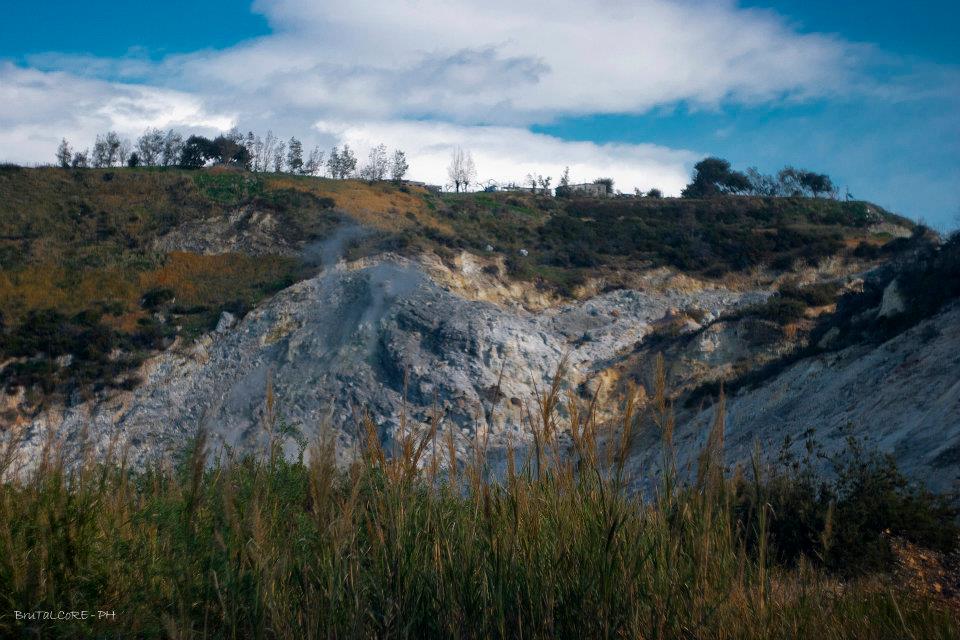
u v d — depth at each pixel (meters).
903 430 16.27
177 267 50.38
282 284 46.84
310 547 4.44
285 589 4.17
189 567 4.21
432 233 54.19
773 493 8.95
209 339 40.44
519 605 4.11
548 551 4.37
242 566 4.09
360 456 4.66
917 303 25.27
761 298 48.84
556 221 65.88
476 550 4.40
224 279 48.75
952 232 29.28
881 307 28.52
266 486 4.82
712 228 61.44
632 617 4.16
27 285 46.03
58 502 4.72
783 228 59.19
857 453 10.97
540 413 4.76
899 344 22.31
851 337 27.98
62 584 4.36
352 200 63.56
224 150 85.69
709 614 4.25
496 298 47.81
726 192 91.62
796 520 8.48
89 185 64.81
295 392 33.56
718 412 4.69
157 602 4.30
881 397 19.38
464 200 74.88
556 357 38.69
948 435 14.02
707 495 4.56
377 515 4.41
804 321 36.75
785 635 4.35
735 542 4.86
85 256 50.94
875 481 9.68
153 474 5.96
